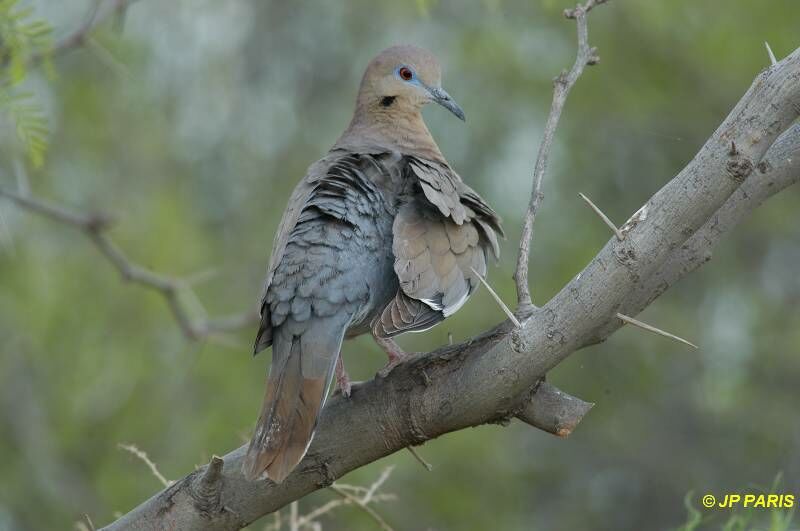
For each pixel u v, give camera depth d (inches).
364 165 273.9
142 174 564.4
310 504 522.9
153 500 222.8
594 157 614.2
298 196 264.7
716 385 607.2
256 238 600.4
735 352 609.6
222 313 543.2
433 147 340.5
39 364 516.4
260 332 243.1
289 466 209.6
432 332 572.1
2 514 507.2
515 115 609.6
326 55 643.5
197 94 626.2
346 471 219.9
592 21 600.4
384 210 265.6
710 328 617.9
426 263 255.6
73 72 540.7
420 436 214.5
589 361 608.7
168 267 514.6
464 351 210.4
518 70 595.8
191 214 569.0
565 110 602.5
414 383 213.2
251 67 636.1
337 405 221.0
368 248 257.0
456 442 549.6
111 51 460.4
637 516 615.2
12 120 272.1
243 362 536.7
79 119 541.3
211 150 628.1
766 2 572.7
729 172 185.2
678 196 187.9
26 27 251.9
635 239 189.8
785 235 625.6
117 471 501.7
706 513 582.2
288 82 642.8
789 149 218.7
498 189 603.2
